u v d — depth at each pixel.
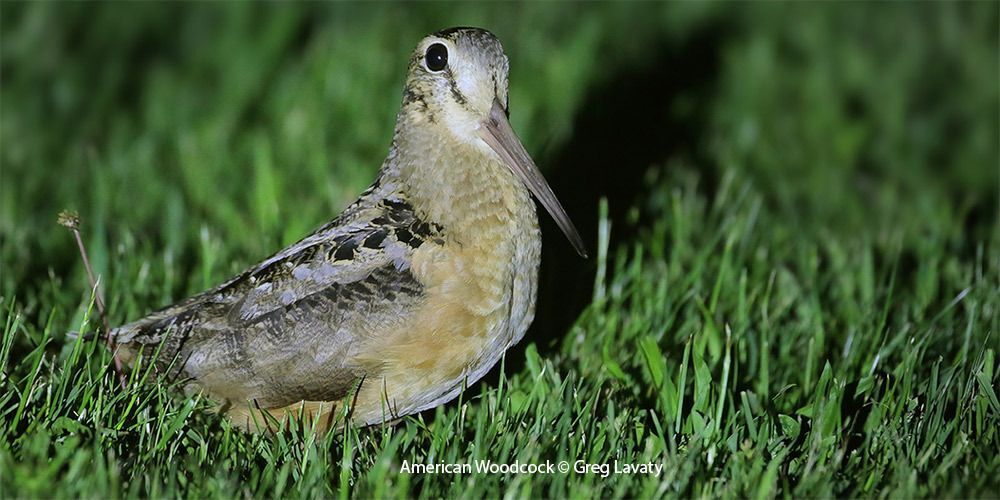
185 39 17.55
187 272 11.62
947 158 15.38
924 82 16.64
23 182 13.98
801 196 14.15
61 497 7.52
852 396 9.30
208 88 16.33
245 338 8.80
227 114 14.90
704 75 16.78
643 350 9.25
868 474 8.17
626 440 8.61
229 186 13.28
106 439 8.31
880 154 15.38
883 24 17.75
